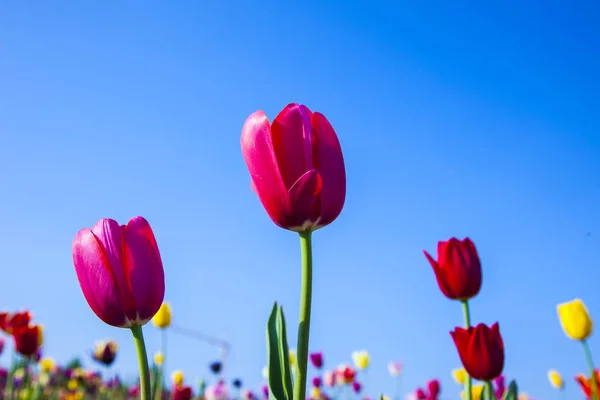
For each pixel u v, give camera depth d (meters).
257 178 0.54
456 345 0.81
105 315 0.54
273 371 0.56
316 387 2.09
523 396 1.47
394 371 2.05
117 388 2.24
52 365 2.37
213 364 1.94
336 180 0.54
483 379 0.80
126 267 0.54
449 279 0.84
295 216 0.53
